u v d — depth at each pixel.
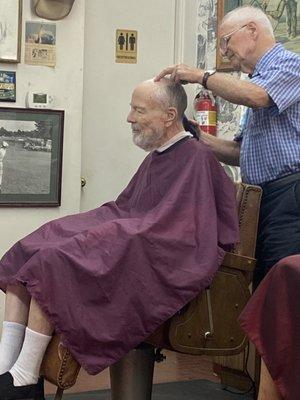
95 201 4.05
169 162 2.54
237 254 2.42
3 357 2.35
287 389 1.70
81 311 2.20
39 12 3.63
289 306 1.70
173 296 2.25
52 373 2.22
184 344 2.33
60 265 2.21
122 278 2.23
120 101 4.09
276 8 3.32
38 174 3.70
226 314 2.39
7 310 2.42
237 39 2.51
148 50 4.15
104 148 4.06
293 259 1.73
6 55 3.56
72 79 3.74
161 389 3.18
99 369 2.19
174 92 2.50
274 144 2.48
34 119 3.66
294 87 2.42
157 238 2.27
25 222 3.70
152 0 4.14
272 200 2.47
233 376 3.20
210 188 2.42
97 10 4.01
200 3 4.02
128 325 2.22
